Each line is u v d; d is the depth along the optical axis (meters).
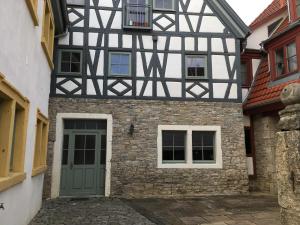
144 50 9.48
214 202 8.05
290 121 2.61
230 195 9.13
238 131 9.56
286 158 2.60
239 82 9.80
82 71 9.09
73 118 8.88
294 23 8.59
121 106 9.12
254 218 6.28
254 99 9.85
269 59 9.87
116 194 8.77
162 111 9.29
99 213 6.66
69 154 8.93
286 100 2.72
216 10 10.01
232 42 9.97
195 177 9.16
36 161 6.49
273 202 8.01
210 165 9.27
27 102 4.89
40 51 6.02
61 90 8.93
